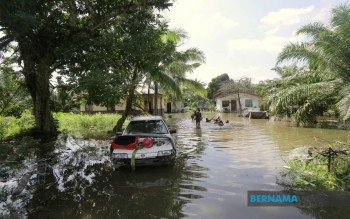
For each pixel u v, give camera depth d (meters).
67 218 5.21
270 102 20.11
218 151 11.24
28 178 7.75
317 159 8.31
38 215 5.36
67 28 12.25
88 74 10.08
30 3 8.44
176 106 52.84
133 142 8.53
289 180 7.14
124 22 12.36
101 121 23.14
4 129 15.11
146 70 14.45
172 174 7.92
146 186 6.93
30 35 11.34
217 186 6.77
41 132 14.78
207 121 27.28
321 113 20.92
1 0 7.67
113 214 5.34
